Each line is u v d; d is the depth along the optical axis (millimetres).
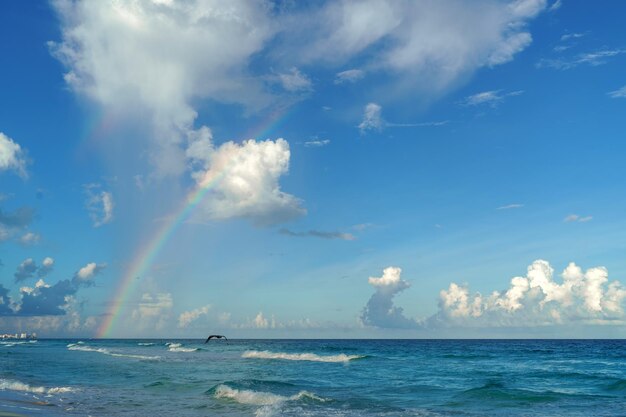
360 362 64938
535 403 28250
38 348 121250
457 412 25172
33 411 24078
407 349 120750
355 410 25359
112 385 36469
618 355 83688
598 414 24766
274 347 130875
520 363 63031
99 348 120625
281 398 28375
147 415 23469
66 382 38906
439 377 44000
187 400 28422
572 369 53844
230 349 112625
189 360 67562
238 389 30703
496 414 24578
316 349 116750
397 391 33406
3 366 56438
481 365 59719
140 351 99188
